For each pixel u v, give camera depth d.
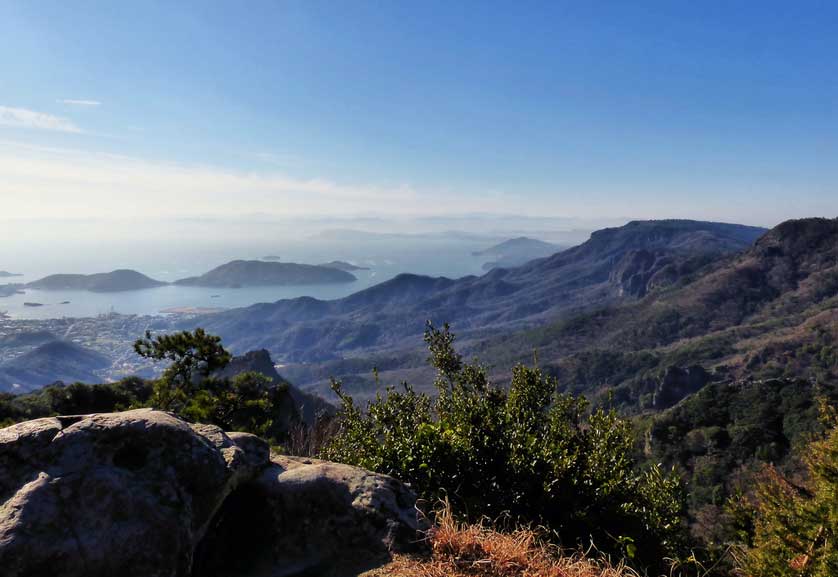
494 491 3.94
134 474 2.25
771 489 8.38
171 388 10.09
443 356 6.98
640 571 3.75
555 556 3.25
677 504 5.05
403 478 3.98
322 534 2.76
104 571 1.96
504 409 5.38
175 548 2.16
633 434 5.26
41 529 1.94
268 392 10.73
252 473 2.94
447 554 2.74
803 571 5.89
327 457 4.89
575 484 4.03
